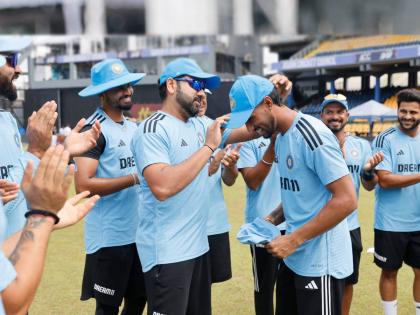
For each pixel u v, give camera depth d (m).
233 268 4.65
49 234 0.91
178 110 2.31
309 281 2.08
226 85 19.19
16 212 1.99
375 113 20.27
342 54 27.44
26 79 34.00
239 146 2.91
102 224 2.77
